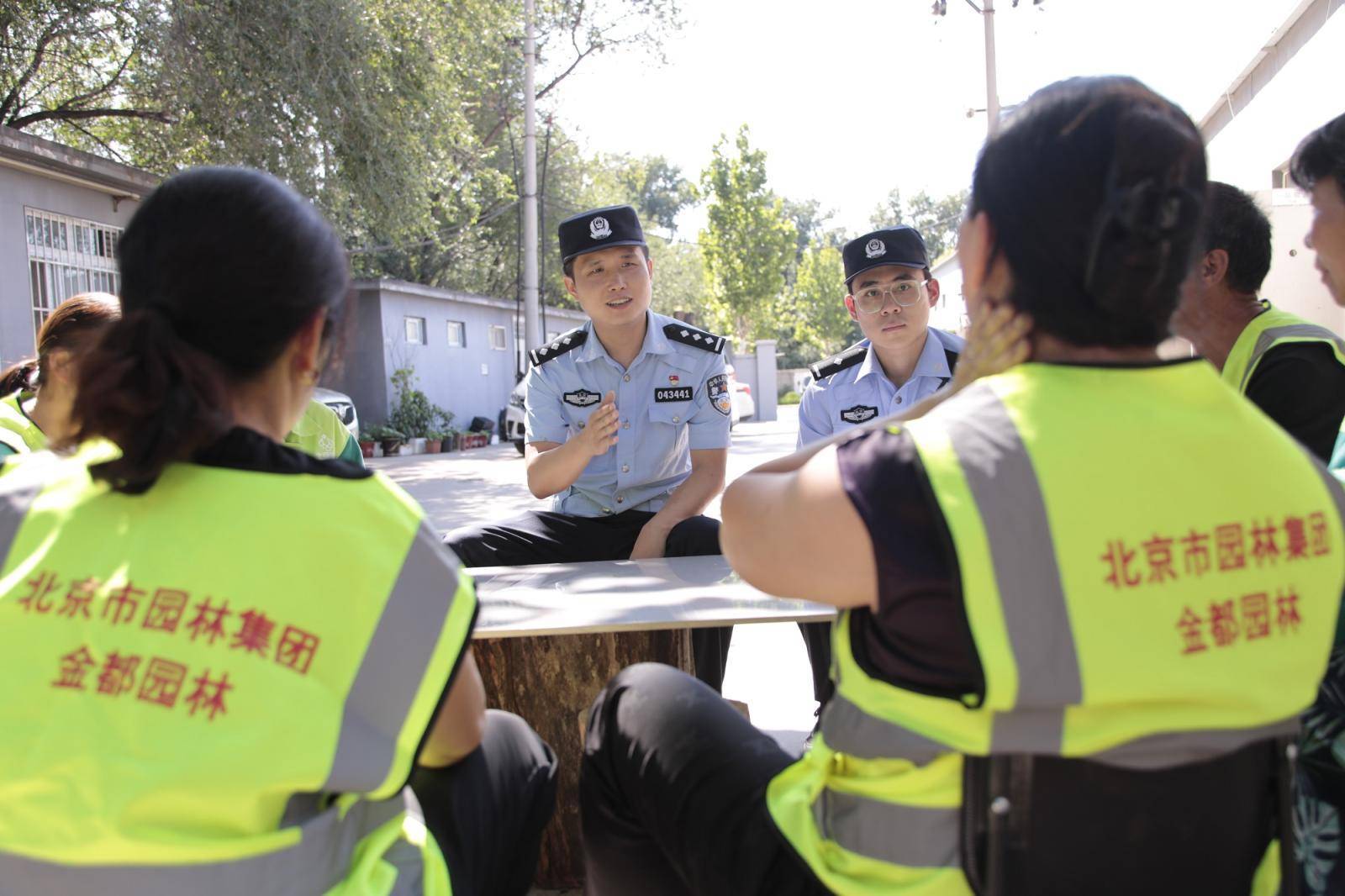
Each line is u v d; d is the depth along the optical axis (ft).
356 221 44.34
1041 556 3.00
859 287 10.66
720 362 10.66
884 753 3.32
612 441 9.86
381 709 3.34
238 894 3.11
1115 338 3.32
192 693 3.13
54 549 3.40
